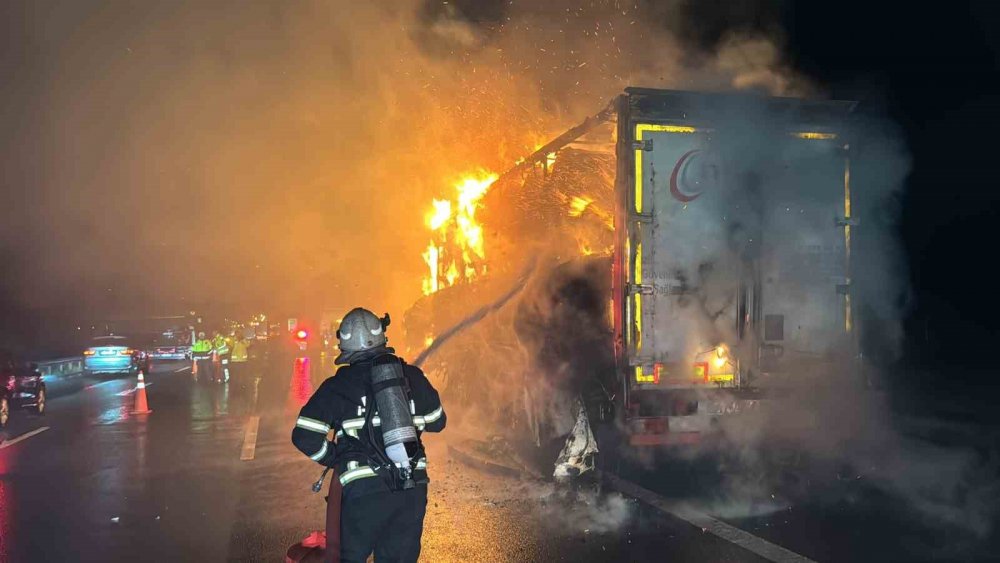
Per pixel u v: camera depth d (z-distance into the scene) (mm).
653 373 8555
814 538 6633
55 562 6574
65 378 27609
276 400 17938
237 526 7594
